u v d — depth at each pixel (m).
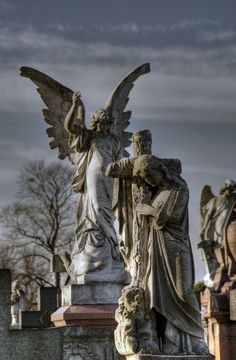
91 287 26.64
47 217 63.41
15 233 62.94
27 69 29.88
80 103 27.94
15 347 20.88
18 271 61.94
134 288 16.08
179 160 16.56
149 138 16.66
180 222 16.23
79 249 27.39
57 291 35.47
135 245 16.30
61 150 30.00
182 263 16.12
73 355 22.84
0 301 20.80
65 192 63.94
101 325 26.27
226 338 26.12
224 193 38.69
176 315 16.08
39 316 34.56
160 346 16.09
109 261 27.00
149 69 29.58
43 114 30.09
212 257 38.25
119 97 29.28
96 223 27.30
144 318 16.05
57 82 30.06
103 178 27.38
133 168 16.39
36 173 63.44
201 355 15.93
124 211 16.64
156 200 16.27
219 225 38.38
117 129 29.20
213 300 26.36
